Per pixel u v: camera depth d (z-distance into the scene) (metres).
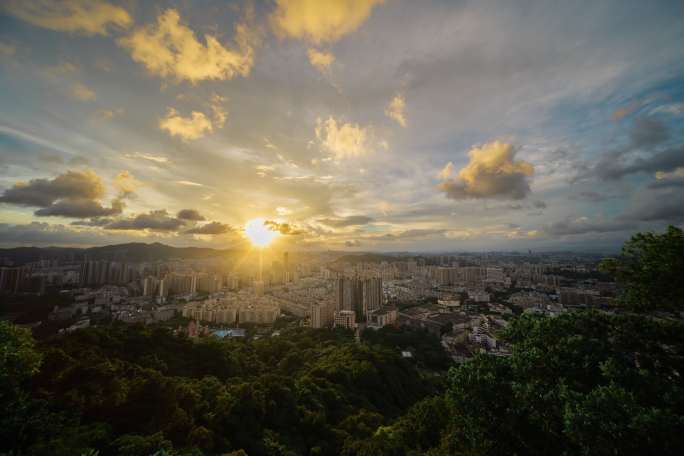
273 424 39.81
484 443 15.16
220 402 37.72
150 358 48.66
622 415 10.62
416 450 29.70
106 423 27.56
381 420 45.16
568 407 11.73
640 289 16.66
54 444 21.03
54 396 28.81
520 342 18.47
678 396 11.69
